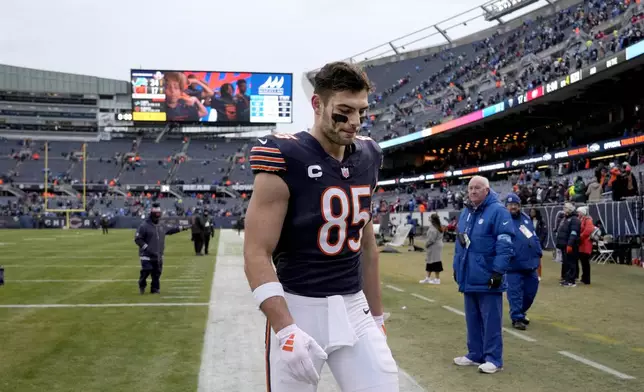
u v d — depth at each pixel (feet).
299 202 7.12
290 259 7.33
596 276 45.73
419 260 64.90
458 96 139.13
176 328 24.16
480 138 140.77
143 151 236.43
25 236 122.11
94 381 16.42
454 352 20.56
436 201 116.78
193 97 184.03
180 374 17.11
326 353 6.88
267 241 6.93
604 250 55.42
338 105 6.95
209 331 23.45
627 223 55.11
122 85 279.08
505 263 17.83
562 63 99.76
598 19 110.52
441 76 162.71
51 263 57.26
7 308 29.58
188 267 52.65
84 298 33.14
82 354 19.63
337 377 7.34
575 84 88.07
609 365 18.88
